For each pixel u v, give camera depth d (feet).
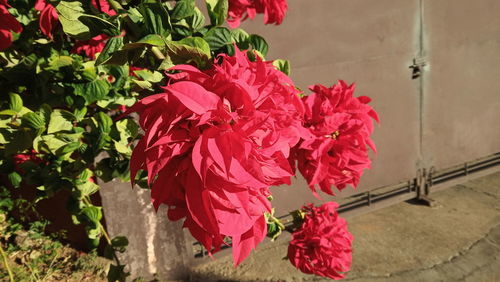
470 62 10.02
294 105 2.38
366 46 8.87
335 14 8.50
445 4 9.43
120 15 2.67
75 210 4.54
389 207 10.14
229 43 2.90
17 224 8.21
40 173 4.33
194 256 8.36
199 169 1.73
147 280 7.70
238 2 4.03
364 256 8.55
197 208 1.83
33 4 4.10
